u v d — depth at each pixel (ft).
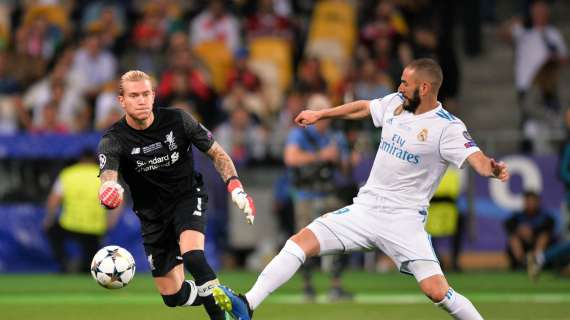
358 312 98.78
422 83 68.23
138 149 69.10
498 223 158.92
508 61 206.39
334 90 175.63
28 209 158.71
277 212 158.51
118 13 207.31
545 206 158.40
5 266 157.99
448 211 150.30
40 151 159.43
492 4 213.25
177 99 172.04
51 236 153.89
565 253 132.46
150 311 101.14
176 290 72.74
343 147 116.98
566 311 99.71
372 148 158.10
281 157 164.55
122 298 116.57
